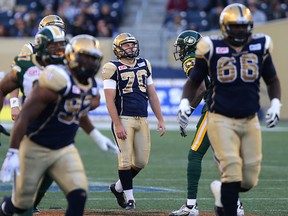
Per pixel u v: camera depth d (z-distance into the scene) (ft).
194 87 61.93
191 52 78.54
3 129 63.26
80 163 56.34
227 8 59.31
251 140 60.29
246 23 58.23
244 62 59.36
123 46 80.02
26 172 56.13
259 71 60.03
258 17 239.30
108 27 240.73
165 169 119.03
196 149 75.66
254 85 60.13
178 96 216.95
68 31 240.12
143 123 80.69
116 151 56.80
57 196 89.40
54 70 54.08
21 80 62.34
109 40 232.53
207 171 117.70
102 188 97.55
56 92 53.98
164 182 103.96
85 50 53.78
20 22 249.75
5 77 63.36
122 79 79.66
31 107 54.03
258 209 80.74
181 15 245.45
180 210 75.51
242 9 58.85
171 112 217.15
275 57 230.27
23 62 62.18
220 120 59.88
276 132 189.57
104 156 137.80
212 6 249.34
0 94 63.77
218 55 59.41
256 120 60.75
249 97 59.77
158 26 264.93
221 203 60.80
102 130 185.68
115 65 79.97
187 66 77.71
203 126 75.36
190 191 75.41
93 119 215.10
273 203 85.30
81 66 54.13
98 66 55.31
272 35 230.27
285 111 231.09
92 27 240.53
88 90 55.36
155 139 170.09
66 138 56.18
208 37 60.49
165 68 217.56
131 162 80.12
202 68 60.64
